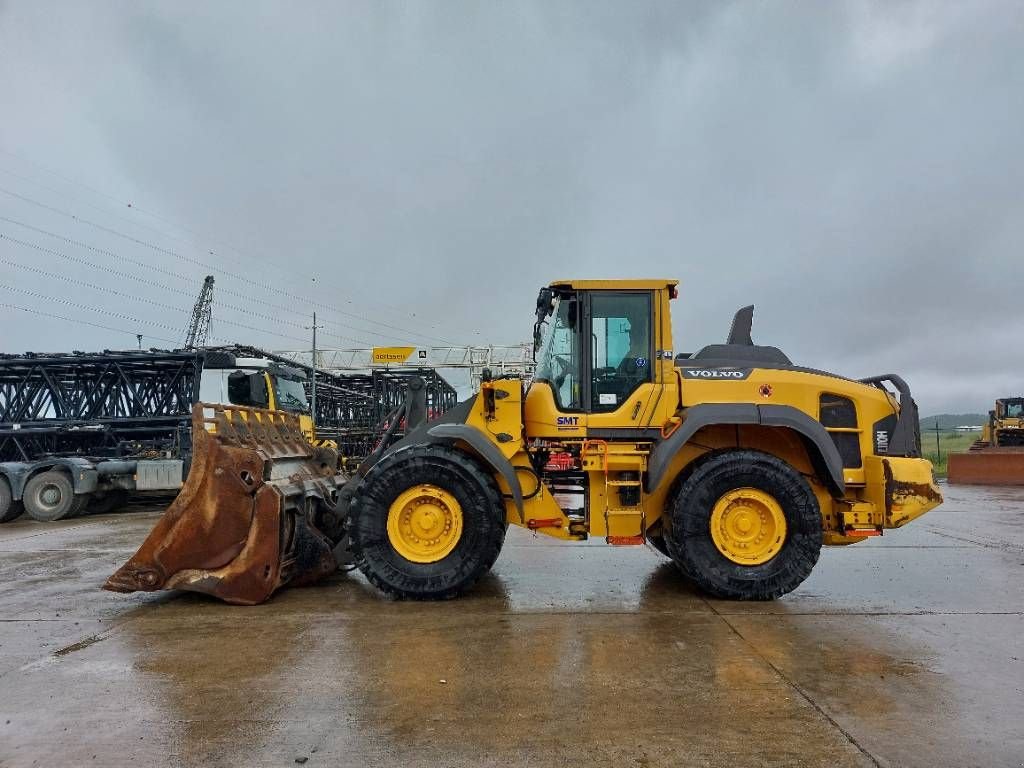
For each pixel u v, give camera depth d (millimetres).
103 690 3426
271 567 5074
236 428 5562
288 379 13055
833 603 5219
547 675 3629
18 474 11203
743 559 5266
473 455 5707
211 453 5160
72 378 13312
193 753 2750
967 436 36031
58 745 2826
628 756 2729
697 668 3744
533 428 5734
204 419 5227
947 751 2779
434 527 5281
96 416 13172
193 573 5086
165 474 11961
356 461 11227
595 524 5559
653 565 6723
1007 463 18062
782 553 5230
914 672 3691
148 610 4992
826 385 5684
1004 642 4234
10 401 13414
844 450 5688
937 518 10906
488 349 27094
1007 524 10133
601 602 5219
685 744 2836
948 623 4660
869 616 4836
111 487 11883
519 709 3184
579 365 5684
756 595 5203
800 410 5527
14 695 3367
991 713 3156
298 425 6867
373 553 5223
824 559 7180
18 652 4035
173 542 5098
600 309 5738
